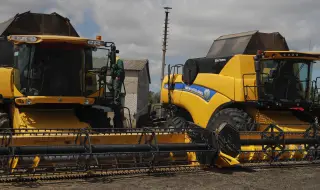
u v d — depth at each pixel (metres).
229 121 10.65
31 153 7.30
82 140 8.16
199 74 12.72
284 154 9.54
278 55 10.93
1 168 7.18
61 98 9.90
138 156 8.20
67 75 10.11
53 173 7.49
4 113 10.05
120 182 7.49
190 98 13.00
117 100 12.03
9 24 11.90
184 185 7.46
